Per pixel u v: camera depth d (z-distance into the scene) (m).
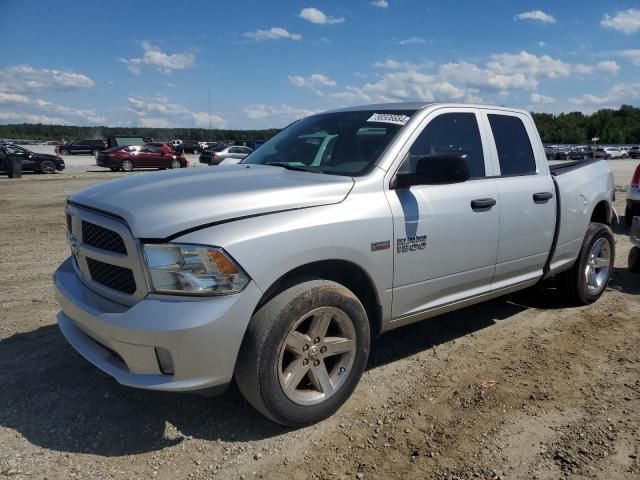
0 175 26.17
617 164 49.16
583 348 4.36
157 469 2.76
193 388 2.72
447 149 3.97
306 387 3.24
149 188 3.18
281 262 2.89
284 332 2.91
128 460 2.83
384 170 3.50
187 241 2.72
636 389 3.65
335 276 3.42
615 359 4.14
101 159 32.16
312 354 3.11
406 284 3.58
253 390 2.90
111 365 2.88
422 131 3.82
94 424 3.14
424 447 2.98
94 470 2.73
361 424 3.21
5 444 2.93
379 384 3.71
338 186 3.28
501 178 4.30
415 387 3.67
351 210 3.23
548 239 4.70
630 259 6.29
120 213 2.88
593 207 5.29
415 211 3.55
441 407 3.41
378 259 3.36
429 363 4.06
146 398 3.44
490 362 4.09
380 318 3.54
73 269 3.56
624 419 3.27
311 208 3.10
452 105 4.14
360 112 4.22
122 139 46.12
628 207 9.53
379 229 3.33
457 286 3.98
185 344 2.66
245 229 2.83
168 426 3.14
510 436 3.09
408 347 4.36
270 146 4.49
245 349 2.87
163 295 2.74
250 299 2.80
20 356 4.03
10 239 8.88
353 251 3.21
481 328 4.80
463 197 3.88
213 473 2.74
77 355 4.05
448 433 3.12
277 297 2.94
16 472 2.69
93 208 3.09
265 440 3.03
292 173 3.62
